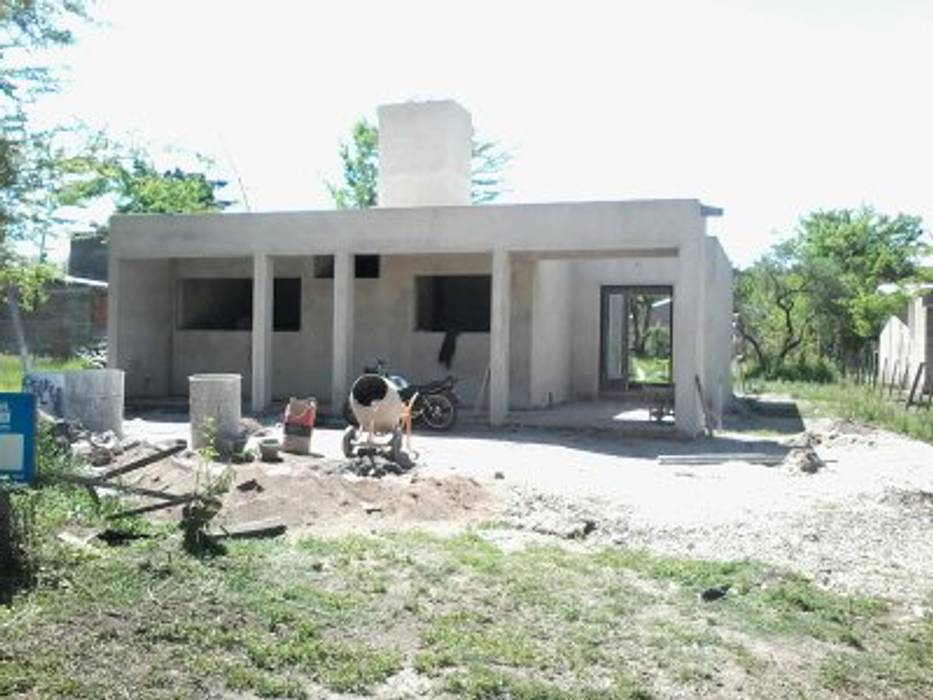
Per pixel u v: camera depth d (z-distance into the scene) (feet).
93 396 41.65
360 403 37.86
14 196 38.81
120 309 62.80
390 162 61.41
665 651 17.58
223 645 16.65
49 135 39.32
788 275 133.80
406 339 62.64
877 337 129.59
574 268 73.87
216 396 38.78
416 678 15.79
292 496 28.25
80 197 43.73
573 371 73.77
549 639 17.89
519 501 31.04
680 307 49.98
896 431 58.54
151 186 105.19
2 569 19.53
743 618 19.89
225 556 22.11
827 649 18.43
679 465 40.93
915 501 33.24
